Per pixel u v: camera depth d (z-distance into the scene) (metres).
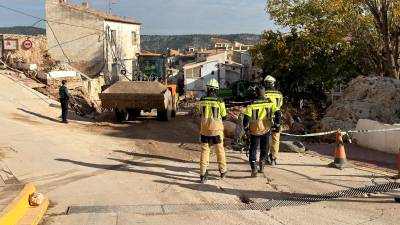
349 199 7.66
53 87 24.62
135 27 46.72
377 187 8.39
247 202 7.56
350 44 32.84
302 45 34.75
